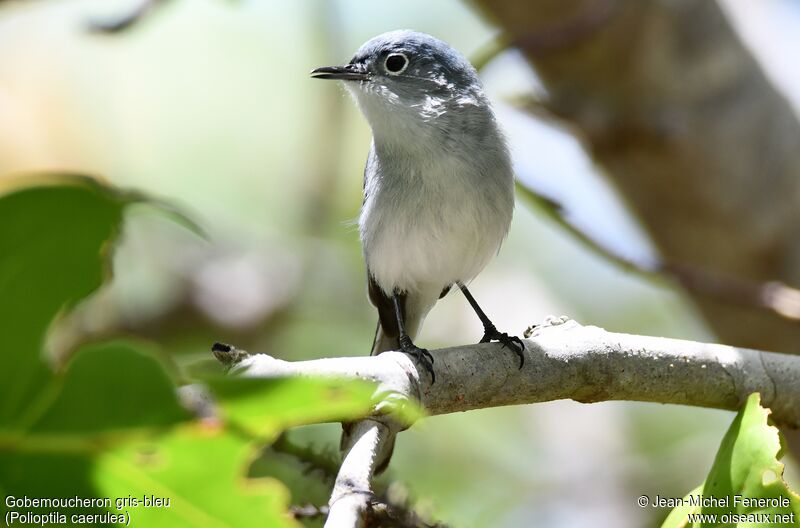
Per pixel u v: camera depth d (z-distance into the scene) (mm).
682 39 10617
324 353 14133
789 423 7211
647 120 10742
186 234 14492
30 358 3018
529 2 10688
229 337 14008
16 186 2988
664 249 11617
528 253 15867
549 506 12641
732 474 5398
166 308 13867
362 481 4730
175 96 16047
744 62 10984
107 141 15727
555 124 10984
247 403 2816
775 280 11125
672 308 15562
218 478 3006
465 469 13297
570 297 15680
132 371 2912
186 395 3195
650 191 11289
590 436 13914
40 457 2984
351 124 15609
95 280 3156
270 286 14375
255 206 15625
